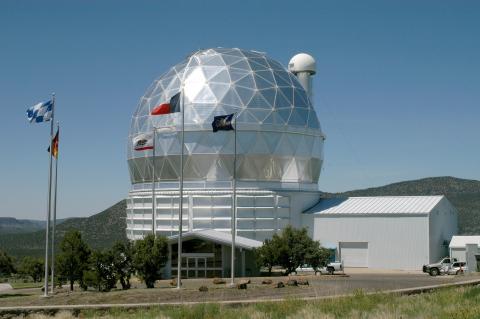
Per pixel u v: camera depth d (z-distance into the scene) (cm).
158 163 7300
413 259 6719
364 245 7006
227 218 7025
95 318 2620
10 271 8194
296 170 7431
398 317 2303
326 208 7412
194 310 2545
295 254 5747
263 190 7169
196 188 7119
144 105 7631
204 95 7181
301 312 2431
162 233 7156
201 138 7106
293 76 7950
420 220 6725
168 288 4316
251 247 5997
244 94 7206
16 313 2808
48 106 4269
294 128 7375
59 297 3766
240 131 7106
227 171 7125
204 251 6125
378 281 4678
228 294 3622
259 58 7694
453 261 6122
